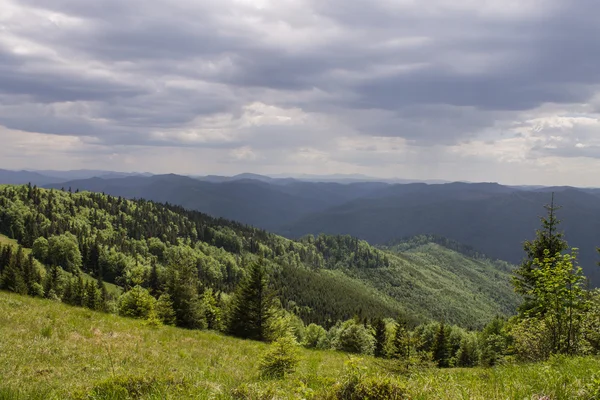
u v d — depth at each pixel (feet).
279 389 24.57
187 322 136.46
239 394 23.36
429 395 19.66
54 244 497.87
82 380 30.04
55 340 42.45
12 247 479.82
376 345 176.55
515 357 47.52
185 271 142.00
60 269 444.14
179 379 27.12
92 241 594.65
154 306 136.46
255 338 130.11
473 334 284.82
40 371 31.07
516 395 19.51
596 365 29.04
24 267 334.24
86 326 53.42
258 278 133.49
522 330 48.60
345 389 20.84
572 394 18.98
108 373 33.45
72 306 71.36
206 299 213.46
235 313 132.87
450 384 21.89
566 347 43.50
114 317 71.26
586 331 44.47
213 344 65.10
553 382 21.22
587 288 42.83
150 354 45.78
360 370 21.77
